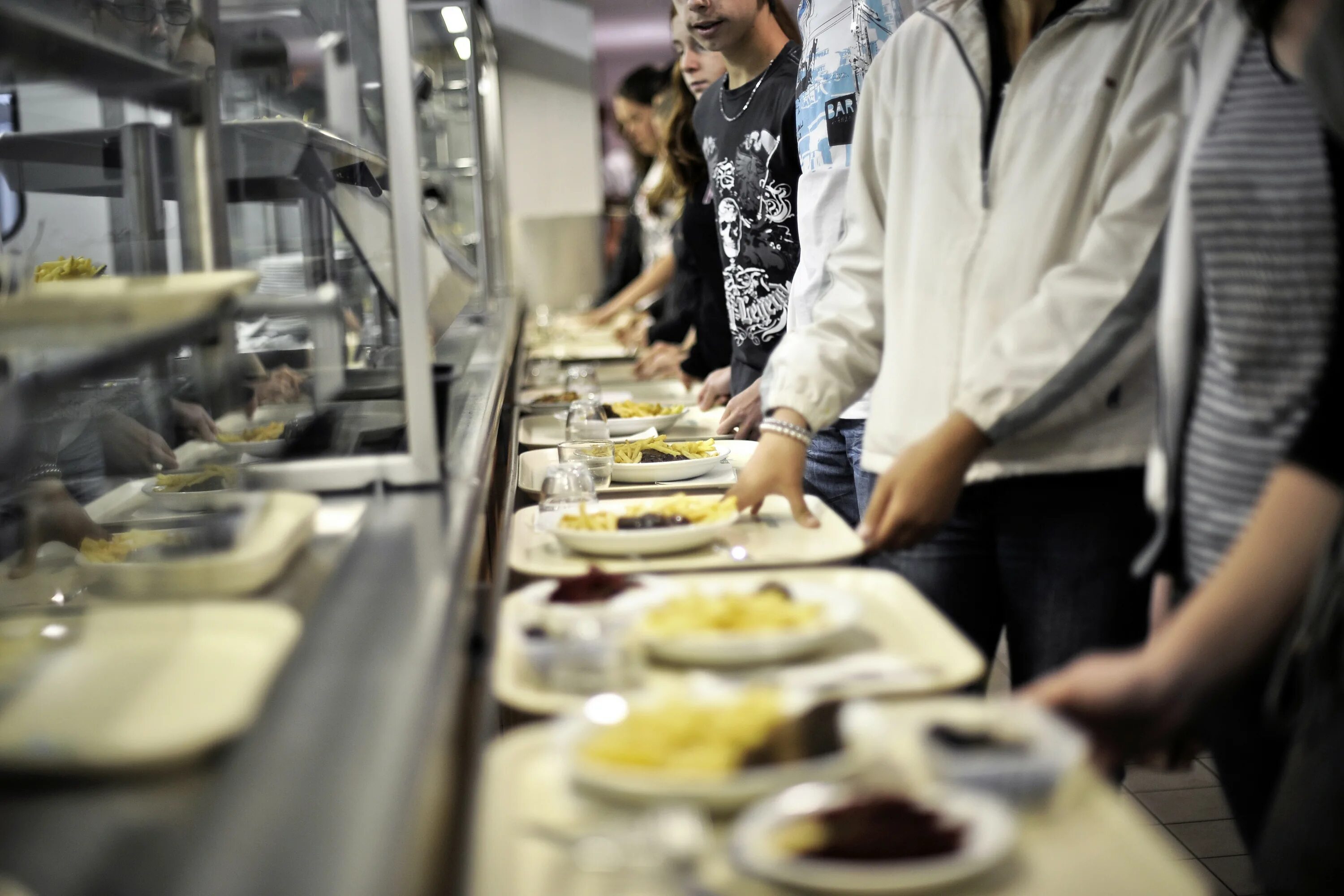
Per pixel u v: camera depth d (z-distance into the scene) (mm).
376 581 1004
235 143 1497
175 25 1384
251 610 884
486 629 1085
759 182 2592
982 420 1338
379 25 1369
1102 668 881
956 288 1486
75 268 1352
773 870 634
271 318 1489
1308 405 1044
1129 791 2482
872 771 755
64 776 670
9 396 778
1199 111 1151
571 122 7078
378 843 567
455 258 2186
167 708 721
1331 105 1012
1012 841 650
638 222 5957
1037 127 1450
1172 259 1176
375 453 1400
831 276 1743
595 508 1455
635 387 3342
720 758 737
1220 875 2150
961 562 1570
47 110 1312
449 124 3699
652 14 10445
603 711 816
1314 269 1049
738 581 1142
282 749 684
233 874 552
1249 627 910
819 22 2193
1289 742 1184
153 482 1367
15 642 854
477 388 2215
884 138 1604
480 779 772
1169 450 1207
